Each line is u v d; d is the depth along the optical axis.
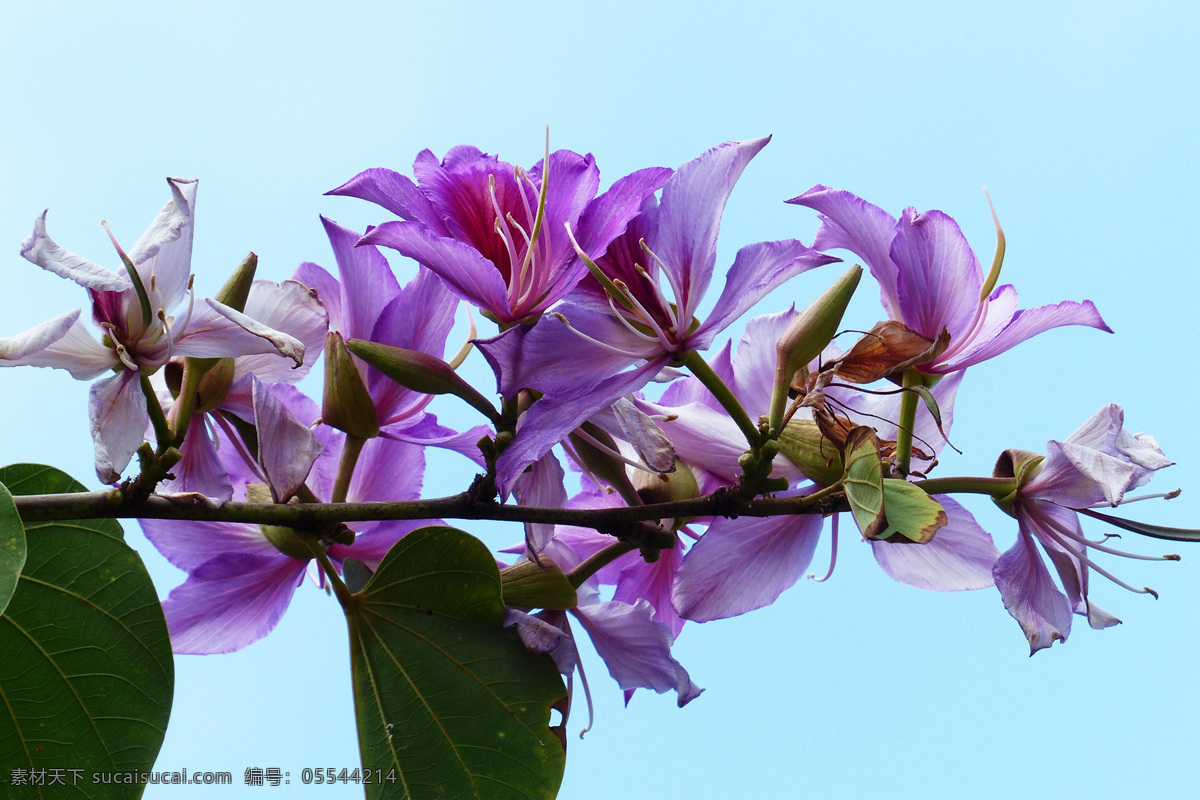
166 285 1.11
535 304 1.12
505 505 1.13
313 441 1.11
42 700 1.11
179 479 1.14
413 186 1.12
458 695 1.14
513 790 1.14
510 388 1.11
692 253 1.11
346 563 1.14
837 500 1.13
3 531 1.08
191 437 1.14
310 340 1.15
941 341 1.13
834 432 1.12
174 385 1.14
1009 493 1.14
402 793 1.13
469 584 1.14
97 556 1.12
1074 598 1.14
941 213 1.13
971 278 1.13
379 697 1.14
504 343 1.11
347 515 1.12
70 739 1.11
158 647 1.12
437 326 1.15
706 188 1.11
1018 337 1.14
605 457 1.14
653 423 1.11
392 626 1.14
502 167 1.13
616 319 1.11
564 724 1.14
